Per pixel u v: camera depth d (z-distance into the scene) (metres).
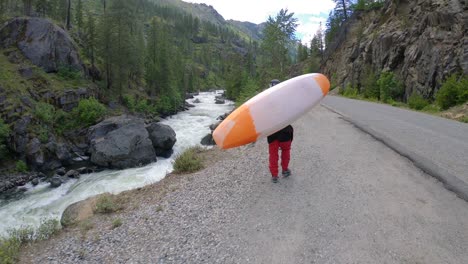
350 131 10.18
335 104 21.80
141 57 53.59
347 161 6.73
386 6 41.19
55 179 17.16
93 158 20.53
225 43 181.25
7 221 12.45
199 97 80.75
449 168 5.86
